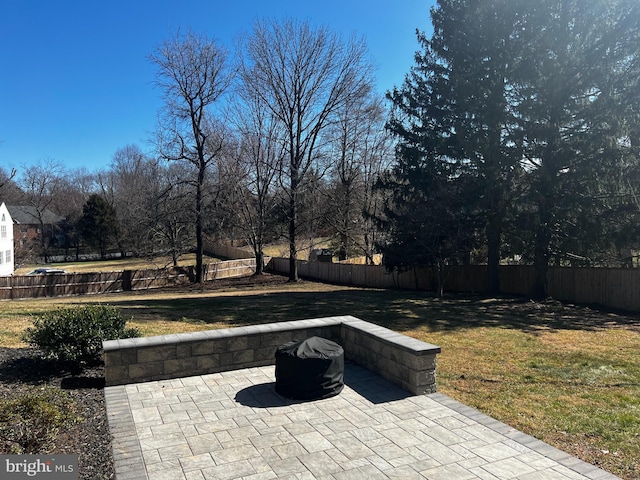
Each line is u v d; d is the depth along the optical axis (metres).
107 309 7.25
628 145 15.18
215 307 15.58
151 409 5.25
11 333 9.40
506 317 13.57
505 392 6.43
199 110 25.81
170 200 26.97
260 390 5.91
